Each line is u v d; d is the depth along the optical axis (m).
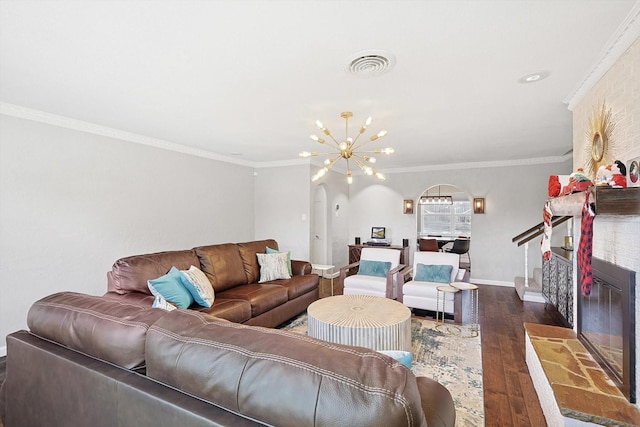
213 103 2.94
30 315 1.51
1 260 2.96
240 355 0.98
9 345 1.50
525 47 1.97
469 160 5.96
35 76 2.38
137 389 1.07
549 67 2.23
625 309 1.75
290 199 6.04
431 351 3.10
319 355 0.93
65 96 2.78
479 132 3.96
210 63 2.17
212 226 5.36
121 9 1.59
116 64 2.19
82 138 3.58
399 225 6.98
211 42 1.91
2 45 1.94
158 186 4.45
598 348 2.19
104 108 3.09
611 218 2.01
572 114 3.19
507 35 1.83
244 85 2.54
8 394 1.52
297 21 1.69
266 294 3.47
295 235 6.00
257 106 3.03
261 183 6.34
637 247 1.70
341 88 2.60
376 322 2.61
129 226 4.07
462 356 2.99
